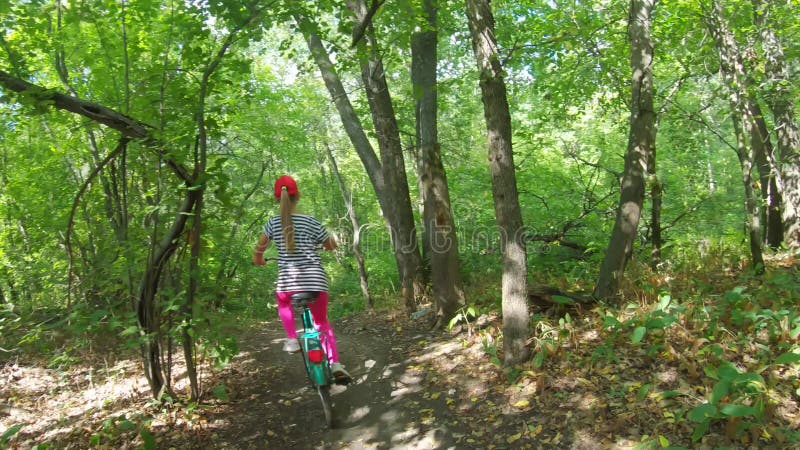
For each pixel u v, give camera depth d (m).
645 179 5.71
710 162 17.11
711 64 8.97
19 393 5.31
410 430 4.14
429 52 7.61
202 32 4.50
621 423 3.66
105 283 4.52
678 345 4.49
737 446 3.30
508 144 4.84
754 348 4.35
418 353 5.70
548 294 5.66
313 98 14.49
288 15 4.88
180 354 6.25
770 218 10.37
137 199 4.73
